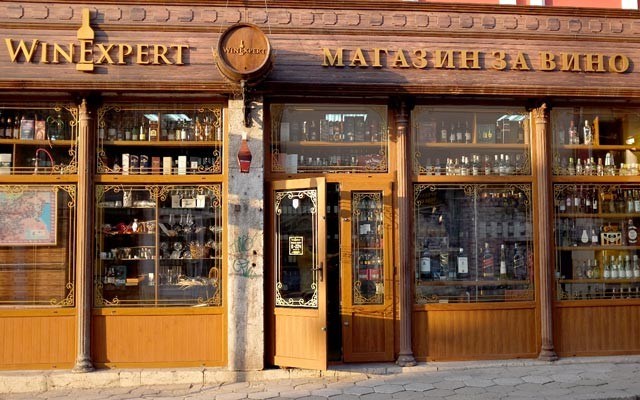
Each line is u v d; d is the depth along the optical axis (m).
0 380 7.33
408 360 7.91
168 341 7.76
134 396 7.01
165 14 7.68
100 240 7.83
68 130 7.89
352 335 7.99
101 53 7.56
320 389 7.13
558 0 9.04
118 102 7.93
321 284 7.58
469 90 7.96
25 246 7.76
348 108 8.28
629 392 6.92
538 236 8.33
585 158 8.68
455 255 8.30
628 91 8.27
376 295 8.04
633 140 8.83
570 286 8.48
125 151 7.96
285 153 8.16
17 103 7.83
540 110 8.34
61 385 7.42
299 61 7.85
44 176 7.79
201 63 7.68
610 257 8.64
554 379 7.44
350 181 8.08
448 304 8.17
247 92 7.56
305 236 7.79
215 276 7.89
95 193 7.84
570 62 8.23
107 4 7.62
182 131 8.02
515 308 8.27
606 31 8.36
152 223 7.92
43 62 7.50
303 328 7.65
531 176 8.44
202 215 7.96
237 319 7.63
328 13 7.91
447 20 8.05
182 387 7.37
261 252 7.69
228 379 7.58
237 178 7.74
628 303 8.50
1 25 7.52
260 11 7.83
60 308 7.68
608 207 8.70
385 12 7.97
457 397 6.78
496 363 8.06
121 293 7.83
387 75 7.93
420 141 8.35
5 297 7.70
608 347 8.41
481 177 8.36
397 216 8.10
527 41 8.20
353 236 8.06
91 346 7.65
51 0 7.55
